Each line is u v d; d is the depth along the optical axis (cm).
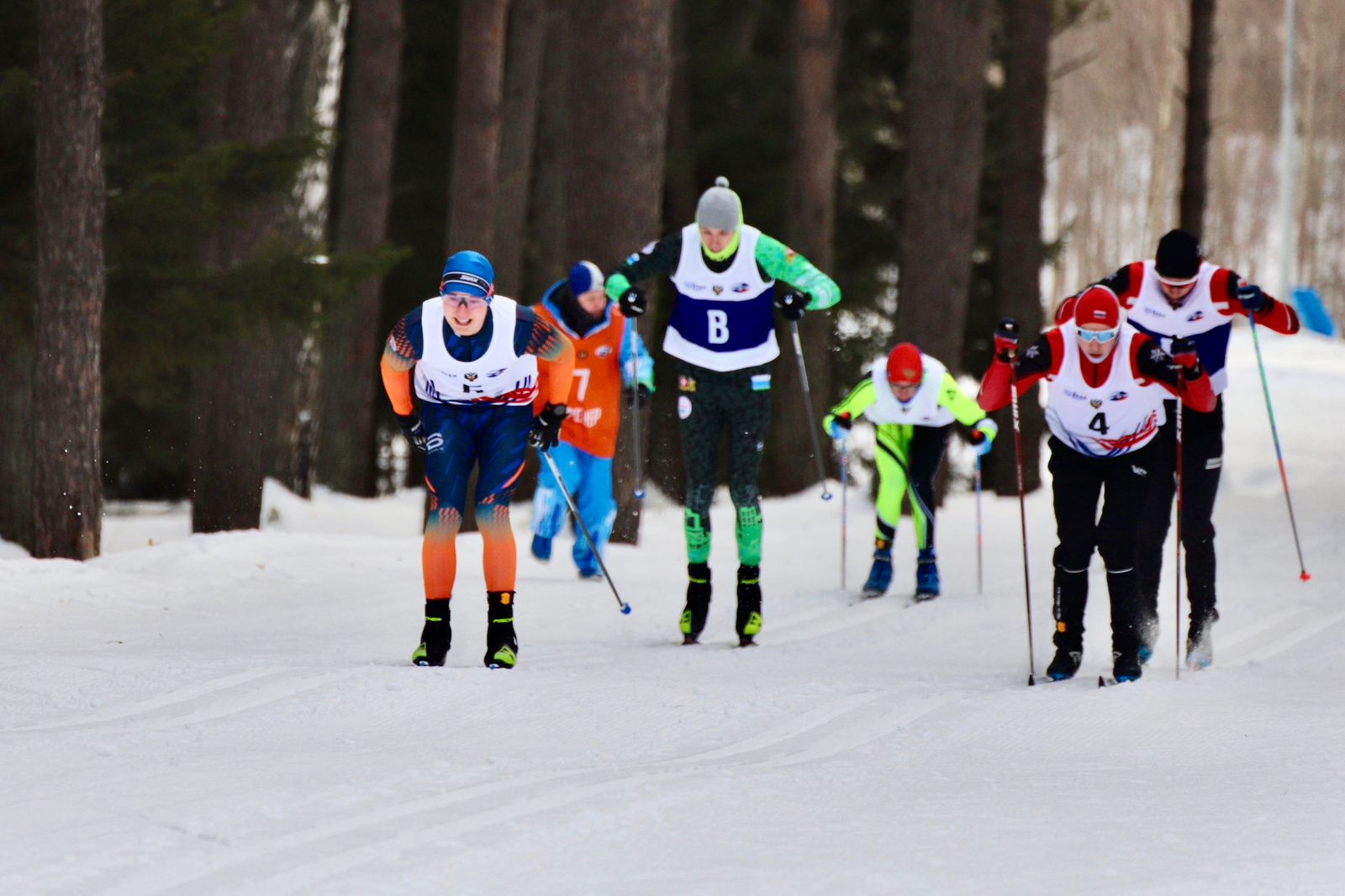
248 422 4778
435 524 2061
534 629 2675
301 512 5531
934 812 1319
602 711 1770
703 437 2481
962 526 4625
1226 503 4703
